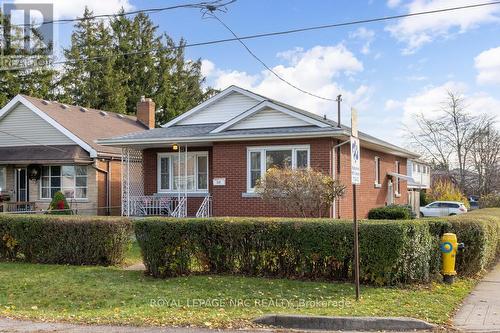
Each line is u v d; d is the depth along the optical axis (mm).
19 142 26438
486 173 42406
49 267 12000
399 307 8109
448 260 10398
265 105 18688
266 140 18328
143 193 21500
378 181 24078
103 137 26453
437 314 7789
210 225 10586
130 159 24109
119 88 46625
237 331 7176
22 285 10109
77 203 25234
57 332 7121
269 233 10320
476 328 7250
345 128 18109
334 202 17578
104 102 45969
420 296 8945
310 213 16062
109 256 12320
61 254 12547
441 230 10883
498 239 14359
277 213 18016
